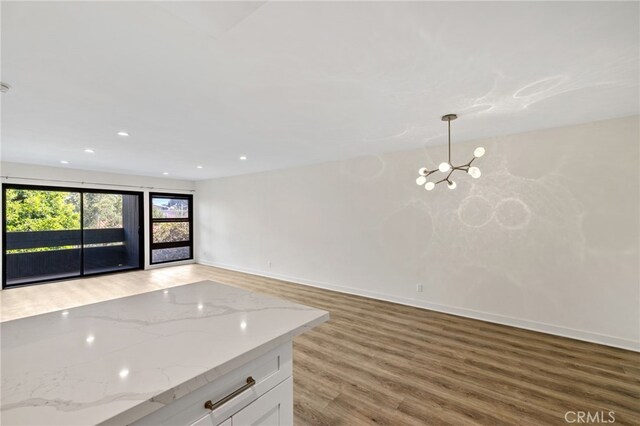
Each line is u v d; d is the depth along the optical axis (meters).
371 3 1.28
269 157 4.68
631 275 2.76
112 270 6.38
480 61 1.79
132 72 1.90
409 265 4.16
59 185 5.55
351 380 2.24
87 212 6.04
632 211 2.75
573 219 3.02
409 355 2.63
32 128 3.05
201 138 3.50
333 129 3.15
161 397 0.73
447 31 1.50
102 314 1.33
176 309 1.41
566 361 2.51
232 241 6.87
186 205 7.73
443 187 3.86
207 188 7.50
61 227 5.71
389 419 1.81
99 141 3.61
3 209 5.02
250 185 6.43
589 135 2.94
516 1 1.29
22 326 1.18
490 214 3.50
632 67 1.86
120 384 0.76
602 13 1.36
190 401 0.85
